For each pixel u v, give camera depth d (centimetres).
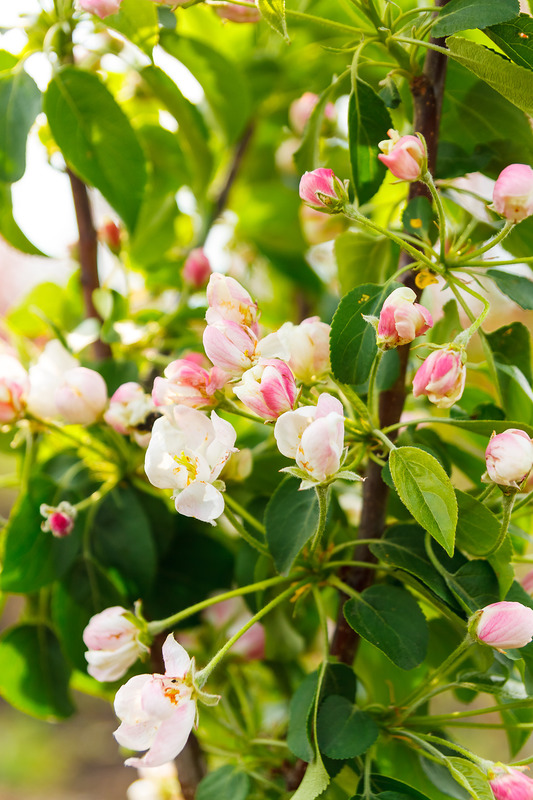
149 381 91
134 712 72
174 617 78
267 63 105
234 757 88
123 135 87
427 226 79
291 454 71
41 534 85
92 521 86
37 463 91
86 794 261
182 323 92
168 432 74
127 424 83
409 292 72
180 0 80
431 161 79
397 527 78
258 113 112
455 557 76
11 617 272
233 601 90
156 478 74
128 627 78
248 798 84
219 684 89
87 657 78
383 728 77
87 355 93
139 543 85
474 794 71
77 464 87
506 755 200
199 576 88
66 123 87
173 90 92
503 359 80
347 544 78
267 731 94
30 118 85
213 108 98
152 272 100
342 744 74
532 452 71
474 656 83
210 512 72
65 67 85
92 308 93
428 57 79
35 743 286
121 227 97
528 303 77
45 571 85
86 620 86
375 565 78
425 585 76
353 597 77
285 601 85
